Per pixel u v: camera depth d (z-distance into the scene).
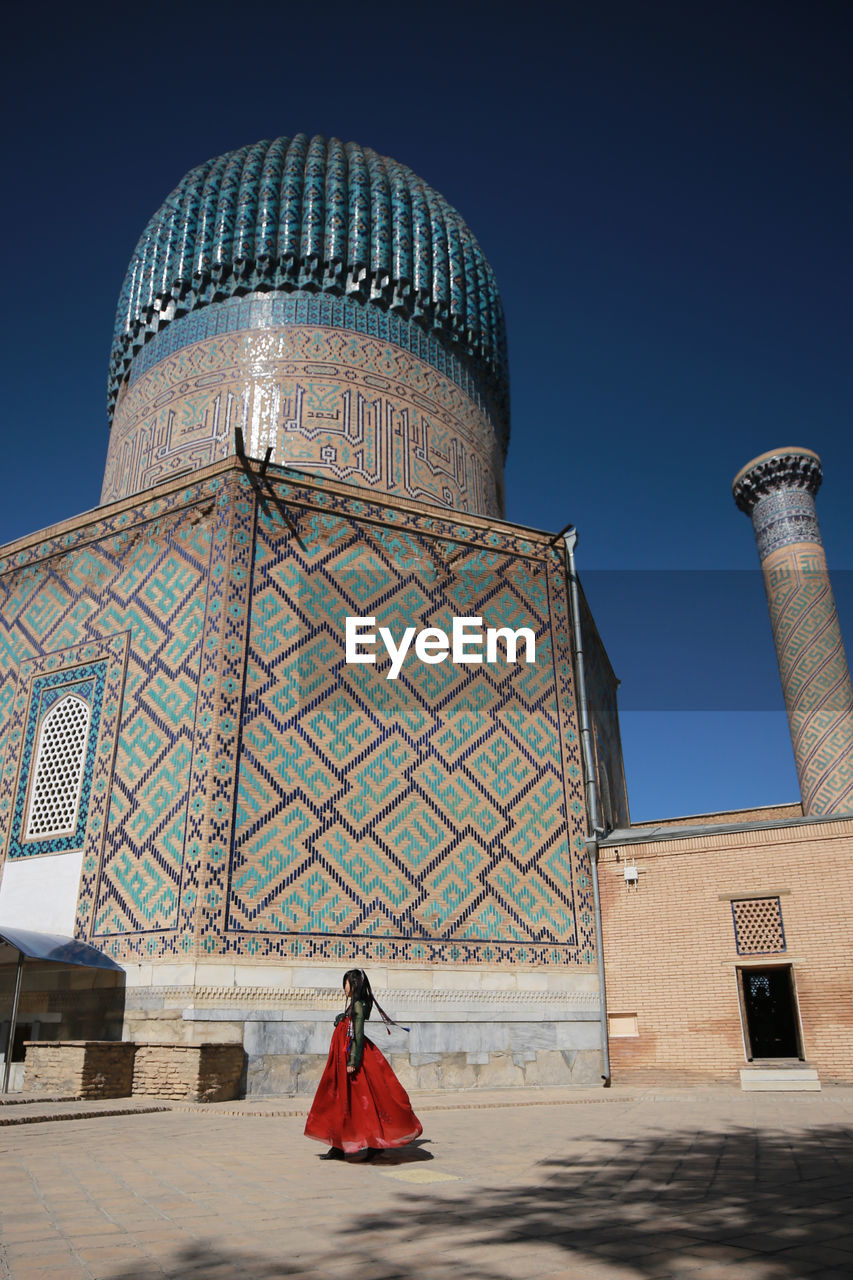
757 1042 12.87
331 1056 4.81
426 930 9.86
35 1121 6.33
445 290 14.95
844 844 10.25
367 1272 2.48
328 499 11.20
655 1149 4.95
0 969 9.76
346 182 14.97
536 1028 10.09
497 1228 3.02
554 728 11.72
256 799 9.42
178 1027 8.45
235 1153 4.90
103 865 9.74
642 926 10.82
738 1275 2.40
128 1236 2.93
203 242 14.56
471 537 12.04
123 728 10.27
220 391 13.77
